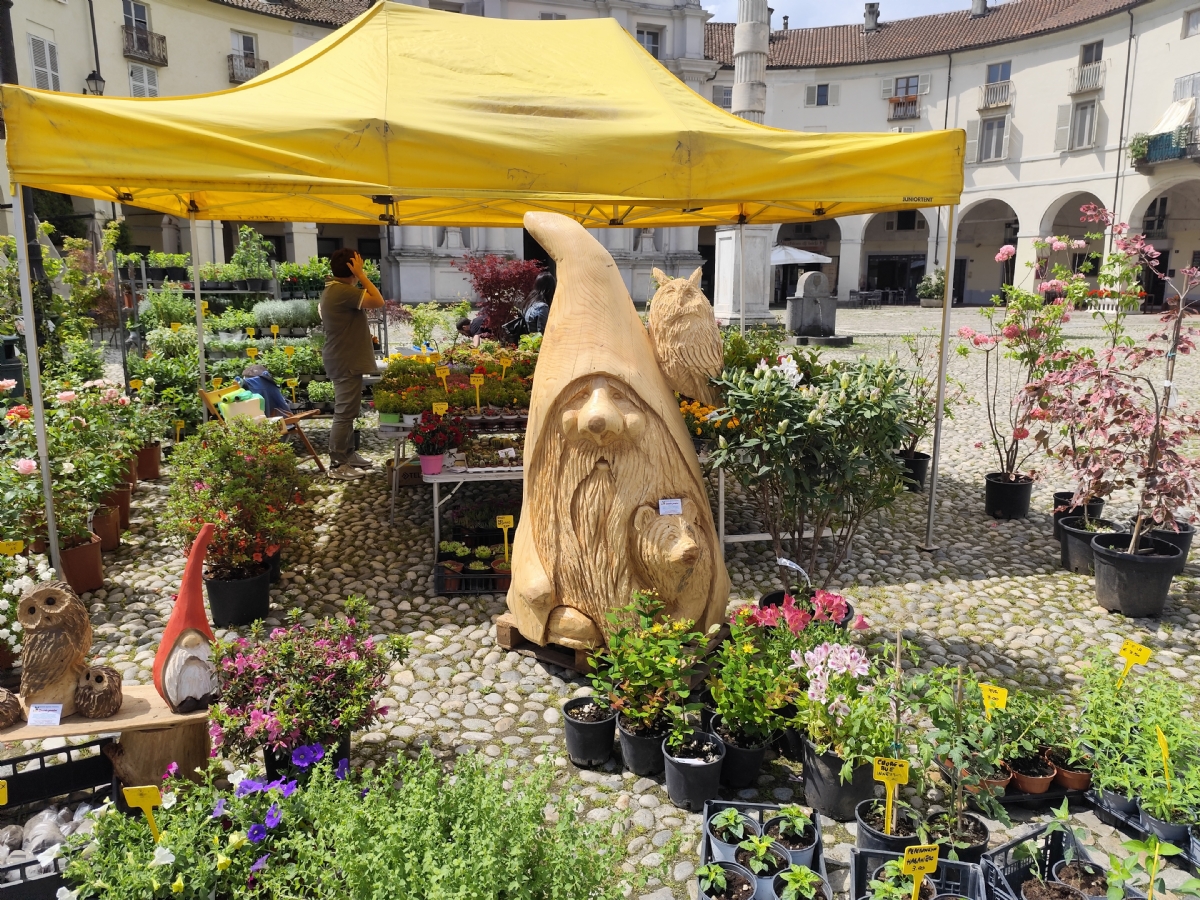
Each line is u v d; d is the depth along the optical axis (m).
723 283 16.56
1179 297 4.51
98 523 5.12
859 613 4.48
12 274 8.39
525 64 5.02
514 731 3.34
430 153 4.06
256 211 7.07
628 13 25.67
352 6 27.45
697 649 3.24
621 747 3.21
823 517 3.89
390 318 14.88
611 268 3.66
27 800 2.68
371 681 2.84
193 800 2.36
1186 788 2.60
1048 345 5.79
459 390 5.76
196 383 7.69
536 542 3.63
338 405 6.75
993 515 6.12
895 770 2.43
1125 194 25.91
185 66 23.58
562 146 4.21
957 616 4.46
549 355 3.54
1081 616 4.45
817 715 2.81
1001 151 29.78
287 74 4.73
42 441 4.18
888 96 32.16
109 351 12.45
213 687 2.73
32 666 2.61
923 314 26.55
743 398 3.69
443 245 23.78
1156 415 4.34
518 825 2.01
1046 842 2.51
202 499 4.20
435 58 4.89
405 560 5.10
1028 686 3.74
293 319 11.00
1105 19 25.91
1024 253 29.47
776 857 2.46
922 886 2.36
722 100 33.38
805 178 4.53
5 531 4.01
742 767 2.97
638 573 3.49
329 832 2.14
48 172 3.69
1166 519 4.26
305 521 5.53
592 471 3.42
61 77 19.95
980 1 31.16
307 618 4.36
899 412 3.78
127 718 2.67
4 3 6.43
